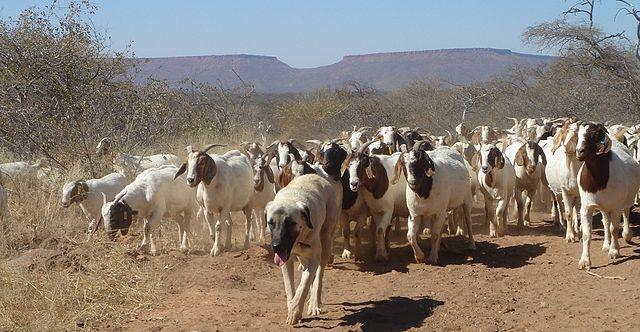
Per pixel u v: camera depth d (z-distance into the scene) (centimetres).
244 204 1296
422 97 4156
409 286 1023
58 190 1455
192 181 1188
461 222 1376
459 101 4041
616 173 1033
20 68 2075
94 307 926
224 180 1235
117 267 1040
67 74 2106
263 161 1306
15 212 1350
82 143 1697
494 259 1168
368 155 1190
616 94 3322
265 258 1205
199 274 1097
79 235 1288
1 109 1830
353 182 1123
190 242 1326
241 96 3133
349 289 1026
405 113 3900
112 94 2095
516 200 1412
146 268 1082
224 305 938
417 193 1120
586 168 1041
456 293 976
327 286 1046
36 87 2016
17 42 2109
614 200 1041
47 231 1292
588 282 991
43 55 2100
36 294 942
